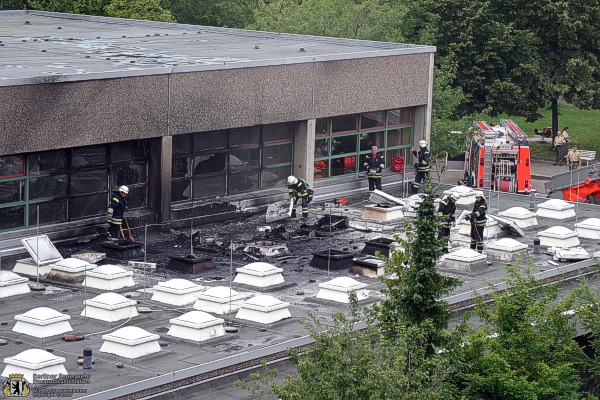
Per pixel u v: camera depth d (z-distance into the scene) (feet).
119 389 84.33
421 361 78.38
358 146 181.68
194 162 156.15
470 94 266.98
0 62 148.25
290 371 95.25
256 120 158.20
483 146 212.43
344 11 268.00
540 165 271.08
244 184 163.94
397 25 268.41
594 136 321.73
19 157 134.51
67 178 140.26
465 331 85.97
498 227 151.74
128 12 270.05
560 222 162.71
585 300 112.57
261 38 204.44
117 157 145.48
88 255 128.77
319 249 140.36
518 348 90.74
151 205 149.07
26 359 86.12
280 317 105.81
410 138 190.70
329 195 173.47
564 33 277.23
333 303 112.68
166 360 92.94
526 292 93.35
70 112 134.31
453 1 271.28
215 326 99.09
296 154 169.68
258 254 135.33
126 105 140.67
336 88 169.78
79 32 201.36
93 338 98.37
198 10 333.62
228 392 89.61
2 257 129.49
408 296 83.56
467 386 88.94
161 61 156.76
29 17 230.89
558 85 274.36
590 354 114.42
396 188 184.24
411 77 182.80
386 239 138.92
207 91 150.30
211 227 152.05
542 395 90.53
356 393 74.64
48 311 98.99
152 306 109.70
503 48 267.39
